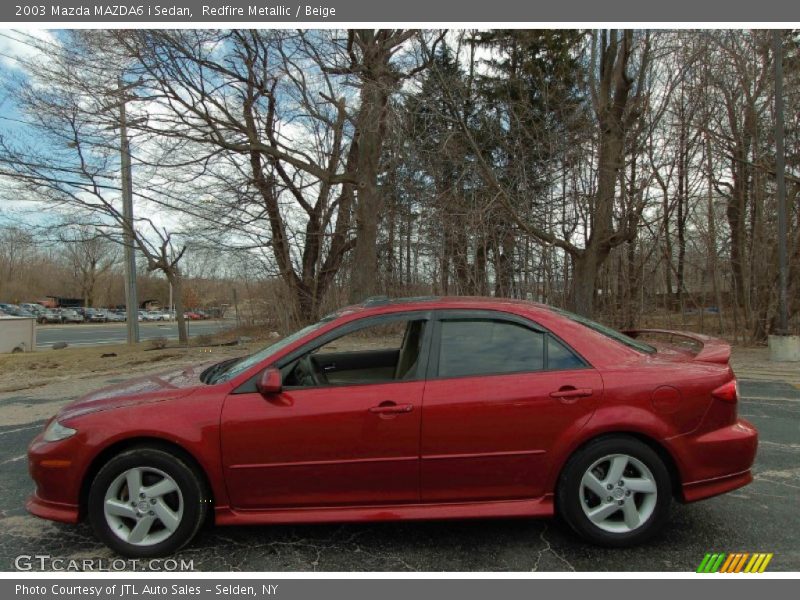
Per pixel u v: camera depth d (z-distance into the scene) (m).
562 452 3.11
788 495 3.90
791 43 13.90
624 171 14.16
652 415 3.12
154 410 3.13
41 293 77.56
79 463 3.08
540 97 16.89
